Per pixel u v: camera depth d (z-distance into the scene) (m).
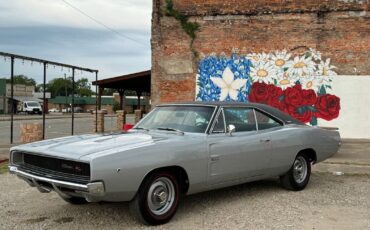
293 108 16.17
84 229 5.33
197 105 6.69
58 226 5.45
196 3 16.62
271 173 7.08
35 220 5.72
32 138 15.03
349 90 15.81
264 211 6.20
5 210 6.20
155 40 16.92
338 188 7.84
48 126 28.70
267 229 5.37
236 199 6.89
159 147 5.44
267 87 16.28
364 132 15.80
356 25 15.65
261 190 7.55
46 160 5.29
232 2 16.38
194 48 16.72
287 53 16.11
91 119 41.62
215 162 6.09
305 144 7.60
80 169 4.91
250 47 16.34
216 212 6.12
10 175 8.84
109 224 5.53
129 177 5.06
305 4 15.91
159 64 16.95
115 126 27.11
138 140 5.64
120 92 27.97
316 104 16.05
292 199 6.95
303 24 15.95
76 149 5.22
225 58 16.52
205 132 6.18
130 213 5.98
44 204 6.53
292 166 7.42
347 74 15.80
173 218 5.80
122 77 22.56
